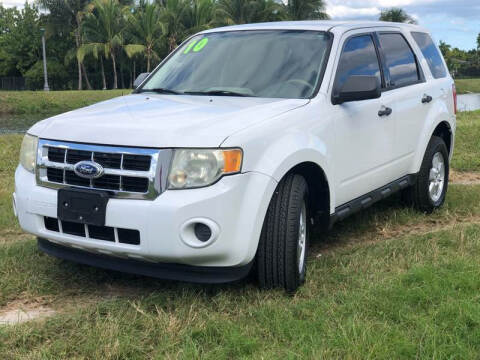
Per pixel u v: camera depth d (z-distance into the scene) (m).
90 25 49.53
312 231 5.20
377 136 4.76
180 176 3.23
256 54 4.59
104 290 3.80
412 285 3.59
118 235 3.34
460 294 3.46
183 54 5.02
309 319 3.23
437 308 3.27
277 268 3.60
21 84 57.69
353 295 3.49
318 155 3.86
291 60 4.44
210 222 3.22
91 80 58.19
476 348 2.89
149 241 3.23
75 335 3.05
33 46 56.91
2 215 5.65
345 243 4.96
